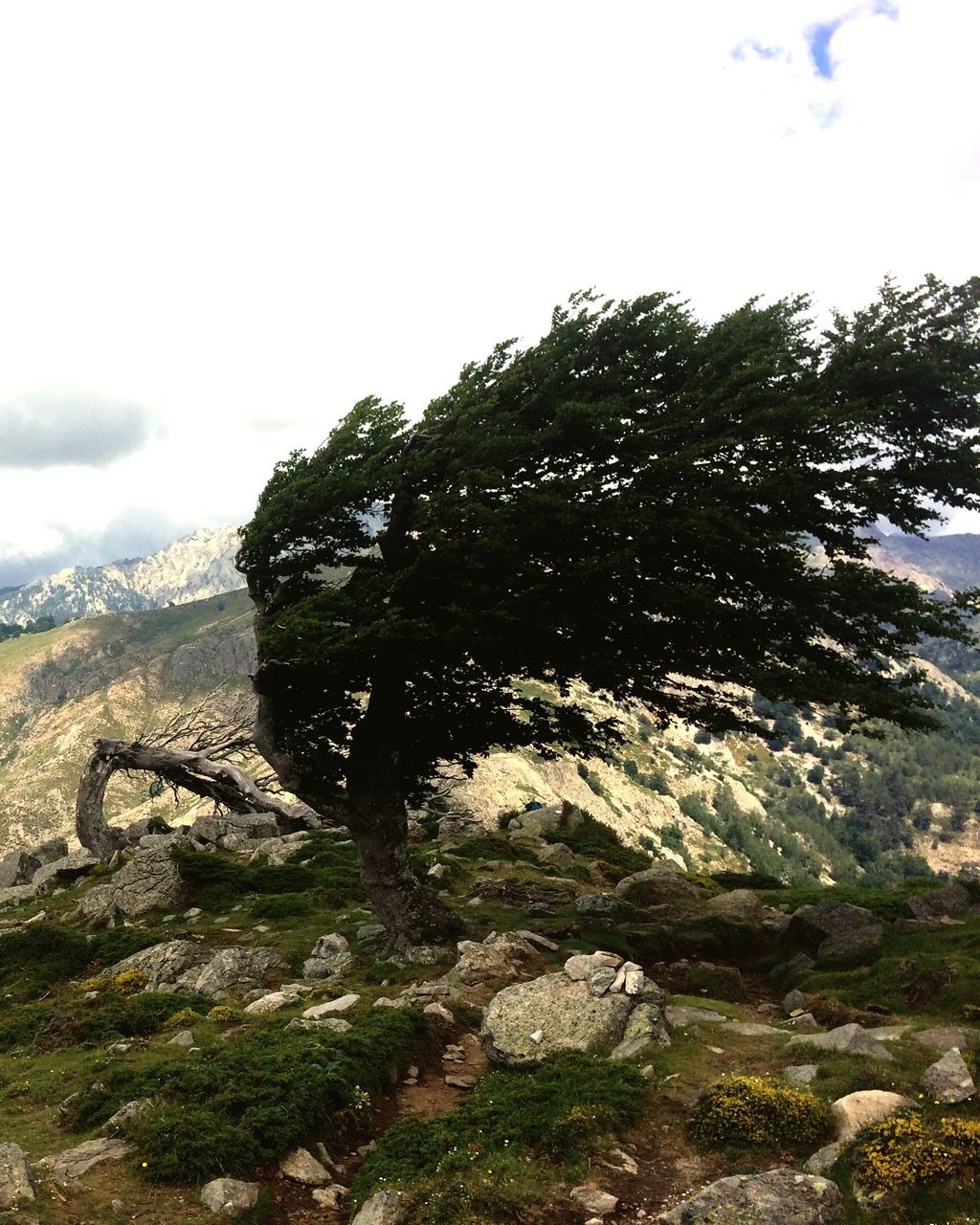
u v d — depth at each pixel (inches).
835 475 740.7
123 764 1472.7
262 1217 321.4
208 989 705.6
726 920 872.3
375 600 759.1
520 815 1665.8
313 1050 450.6
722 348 803.4
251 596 857.5
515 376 789.9
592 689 804.6
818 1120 357.7
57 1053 550.0
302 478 793.6
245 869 1177.4
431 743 838.5
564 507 713.6
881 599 723.4
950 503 799.7
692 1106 390.6
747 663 745.0
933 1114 349.1
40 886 1358.3
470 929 811.4
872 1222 285.7
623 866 1374.3
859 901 987.9
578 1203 321.1
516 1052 465.7
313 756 838.5
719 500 734.5
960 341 762.2
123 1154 358.6
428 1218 309.6
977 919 742.5
